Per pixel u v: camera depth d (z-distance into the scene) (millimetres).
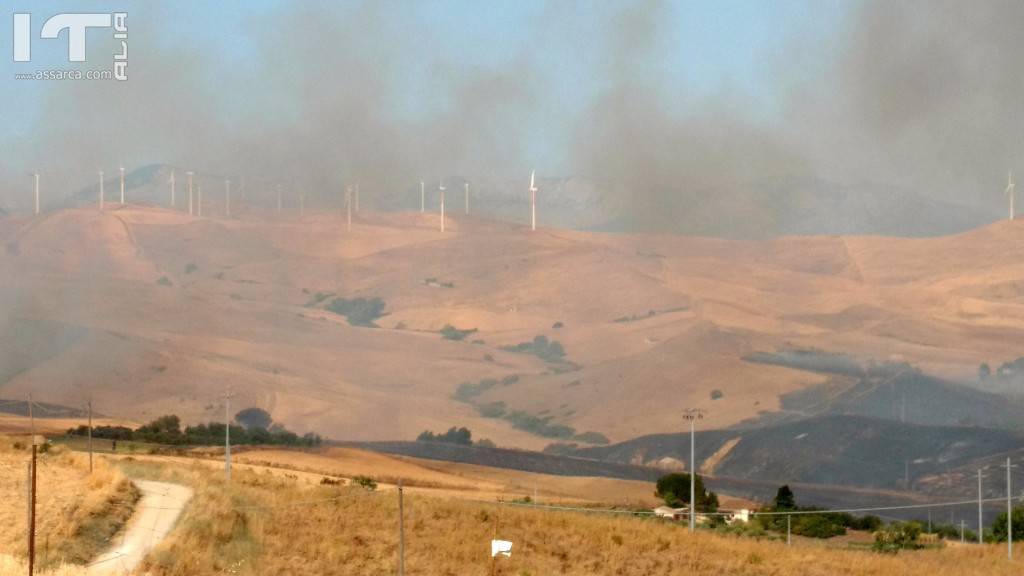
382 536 104375
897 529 180875
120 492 102188
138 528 91438
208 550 87875
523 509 133625
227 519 98375
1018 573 129750
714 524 172250
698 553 119125
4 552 79375
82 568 76250
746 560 119000
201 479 120750
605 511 167625
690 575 109125
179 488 111438
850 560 126625
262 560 89438
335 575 89750
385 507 118000
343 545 98500
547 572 100625
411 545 102625
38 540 83125
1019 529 180875
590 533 120375
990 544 166375
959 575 124625
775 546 132875
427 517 115812
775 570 116000
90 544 85625
